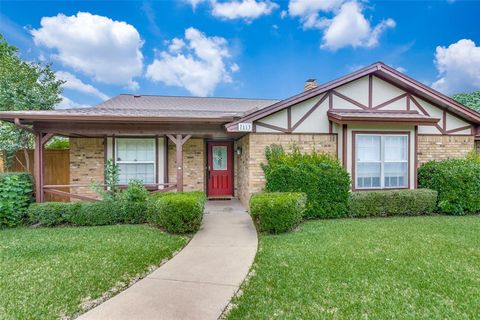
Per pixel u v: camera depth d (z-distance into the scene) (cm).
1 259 471
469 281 382
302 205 683
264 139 862
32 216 727
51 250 518
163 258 481
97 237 609
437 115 969
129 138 1007
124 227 709
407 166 886
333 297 341
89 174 1005
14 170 1071
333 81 873
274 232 638
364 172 869
